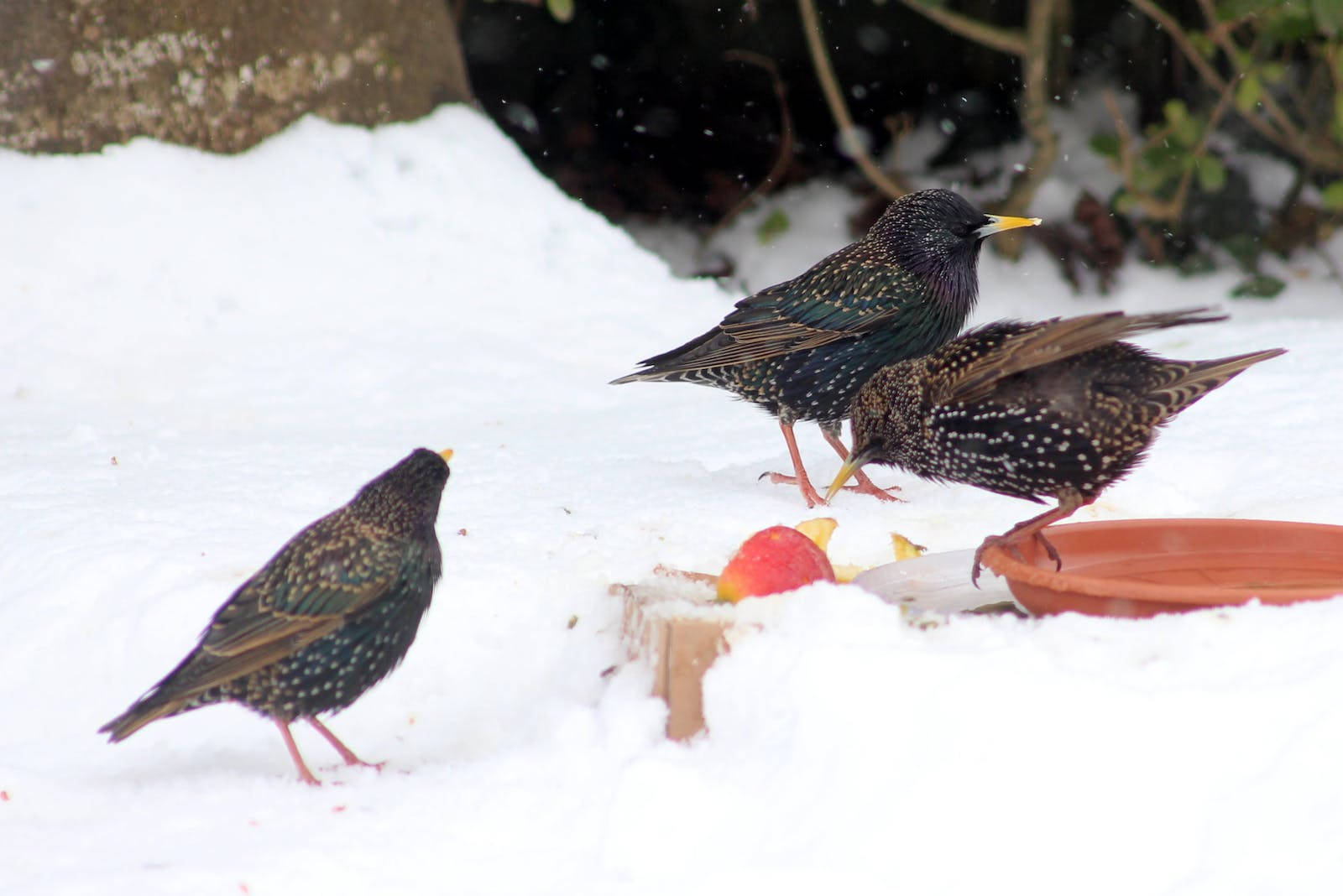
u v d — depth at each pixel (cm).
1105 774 528
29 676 837
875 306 1091
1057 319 785
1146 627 633
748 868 527
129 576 882
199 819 624
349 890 536
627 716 661
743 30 2623
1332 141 2177
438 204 1805
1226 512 968
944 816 526
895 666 587
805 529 782
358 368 1520
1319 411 1212
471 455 1216
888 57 2608
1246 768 521
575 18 2650
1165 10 2370
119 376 1492
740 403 1476
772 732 600
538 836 585
